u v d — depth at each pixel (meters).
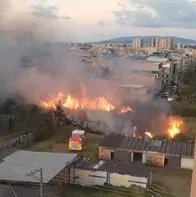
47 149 44.91
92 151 44.78
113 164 36.28
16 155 36.12
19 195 27.52
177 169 39.81
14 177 29.91
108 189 32.97
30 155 36.19
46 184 29.56
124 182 33.56
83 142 46.88
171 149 41.25
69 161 34.41
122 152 41.16
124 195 31.89
